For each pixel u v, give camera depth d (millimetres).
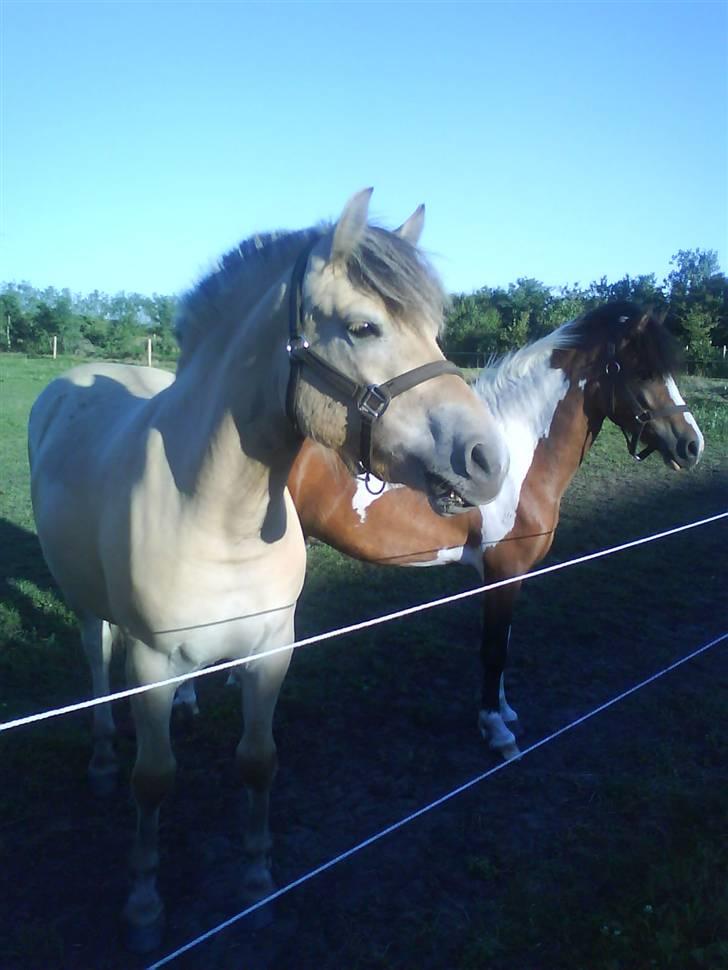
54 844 2695
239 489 1932
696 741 3551
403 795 3066
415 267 1647
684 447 3803
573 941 2328
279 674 2236
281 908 2447
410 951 2299
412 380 1647
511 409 3562
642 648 4539
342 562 5766
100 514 2283
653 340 3676
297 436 1918
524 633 4672
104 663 2980
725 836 2826
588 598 5254
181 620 2047
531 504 3500
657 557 6172
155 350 32812
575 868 2674
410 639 4461
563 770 3293
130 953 2250
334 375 1688
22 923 2336
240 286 2010
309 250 1798
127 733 3369
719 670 4281
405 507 3484
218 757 3242
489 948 2275
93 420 2826
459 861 2705
